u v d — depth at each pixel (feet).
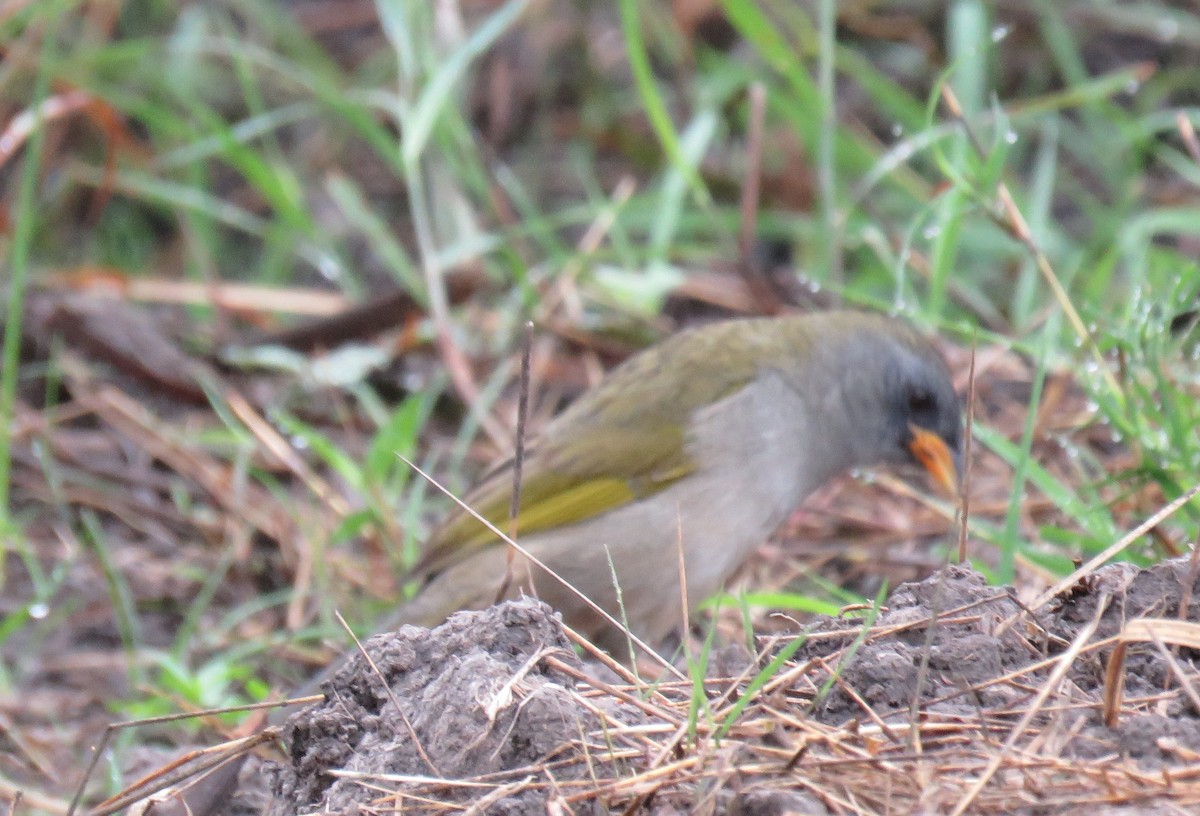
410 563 35.68
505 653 21.54
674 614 32.07
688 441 31.71
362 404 44.93
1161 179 52.90
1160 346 31.45
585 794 18.63
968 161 35.68
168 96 56.44
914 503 37.88
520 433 25.04
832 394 32.96
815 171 52.85
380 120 57.82
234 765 24.54
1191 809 17.47
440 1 48.85
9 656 34.50
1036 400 29.78
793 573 35.14
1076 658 20.95
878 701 20.52
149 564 37.76
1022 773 18.20
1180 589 22.11
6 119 53.72
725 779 18.42
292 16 61.87
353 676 21.74
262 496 40.45
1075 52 54.90
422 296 45.50
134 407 42.75
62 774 29.89
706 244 53.26
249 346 45.93
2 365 44.60
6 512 38.70
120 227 55.67
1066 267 46.42
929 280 45.01
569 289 46.91
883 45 57.36
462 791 19.53
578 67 58.80
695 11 57.93
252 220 51.11
